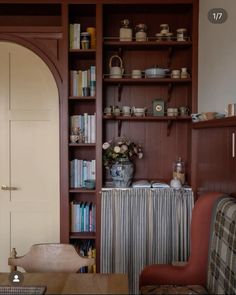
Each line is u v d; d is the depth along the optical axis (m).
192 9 2.86
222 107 2.31
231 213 1.78
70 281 1.46
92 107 3.16
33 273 1.56
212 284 1.91
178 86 3.15
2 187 3.00
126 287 1.40
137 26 2.96
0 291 1.31
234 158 1.97
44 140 2.99
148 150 3.18
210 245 2.03
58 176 2.97
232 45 2.15
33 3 2.84
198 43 2.83
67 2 2.82
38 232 3.01
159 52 3.15
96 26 2.82
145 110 3.02
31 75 2.96
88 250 2.93
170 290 1.96
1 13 3.10
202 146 2.65
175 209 2.79
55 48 2.86
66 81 2.86
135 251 2.79
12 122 2.99
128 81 2.90
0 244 3.02
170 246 2.79
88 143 2.90
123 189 2.81
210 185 2.45
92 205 3.04
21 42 2.87
